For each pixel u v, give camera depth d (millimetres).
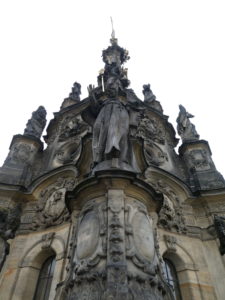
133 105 13805
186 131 22719
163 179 15961
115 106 11930
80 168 13523
